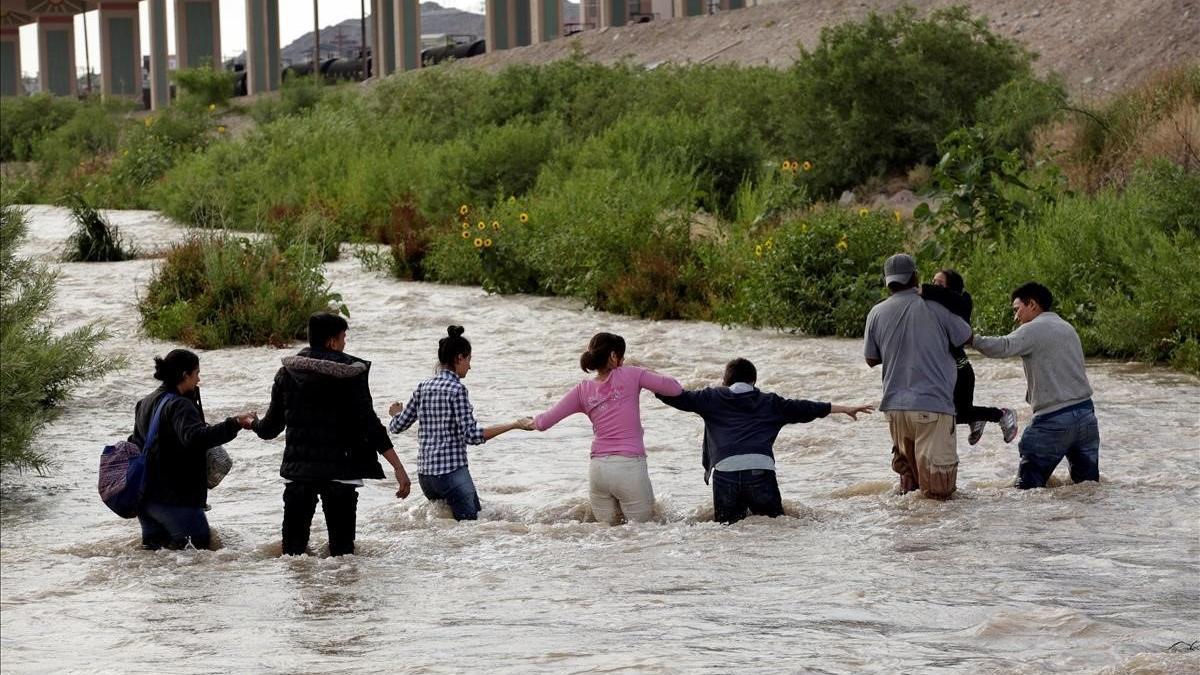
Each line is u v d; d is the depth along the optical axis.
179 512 18.00
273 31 176.88
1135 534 16.80
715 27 107.50
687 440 24.89
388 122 83.00
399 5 152.62
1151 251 34.31
